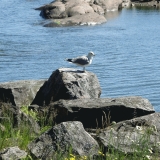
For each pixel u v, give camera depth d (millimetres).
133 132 10727
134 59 30719
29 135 11008
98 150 9945
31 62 29469
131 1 58031
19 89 14711
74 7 47156
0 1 55656
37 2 56188
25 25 42469
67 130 10109
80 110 12789
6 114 11438
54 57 30969
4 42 35094
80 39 36969
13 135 10594
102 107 12750
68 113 12781
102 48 33875
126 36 38438
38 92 15055
